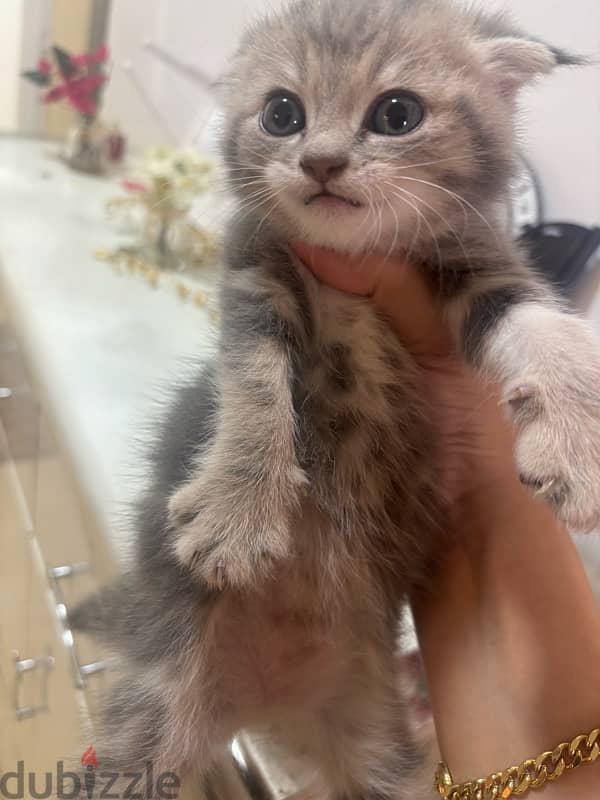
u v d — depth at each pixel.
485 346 0.14
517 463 0.12
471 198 0.15
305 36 0.15
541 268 0.22
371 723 0.17
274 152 0.15
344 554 0.15
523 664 0.14
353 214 0.14
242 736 0.16
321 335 0.15
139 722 0.15
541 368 0.12
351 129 0.14
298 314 0.15
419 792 0.16
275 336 0.15
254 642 0.16
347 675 0.16
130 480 0.17
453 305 0.16
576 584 0.15
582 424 0.11
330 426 0.15
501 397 0.13
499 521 0.16
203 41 0.41
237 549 0.12
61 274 0.31
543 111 0.25
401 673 0.18
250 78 0.16
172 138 0.46
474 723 0.14
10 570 0.27
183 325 0.28
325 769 0.16
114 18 0.51
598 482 0.11
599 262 0.23
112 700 0.16
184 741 0.15
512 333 0.14
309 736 0.17
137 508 0.16
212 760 0.16
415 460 0.16
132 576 0.16
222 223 0.18
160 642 0.15
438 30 0.15
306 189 0.14
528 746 0.13
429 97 0.14
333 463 0.15
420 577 0.16
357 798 0.16
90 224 0.38
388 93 0.14
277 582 0.15
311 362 0.15
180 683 0.15
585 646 0.14
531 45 0.15
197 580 0.14
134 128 0.52
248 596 0.15
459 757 0.14
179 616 0.15
